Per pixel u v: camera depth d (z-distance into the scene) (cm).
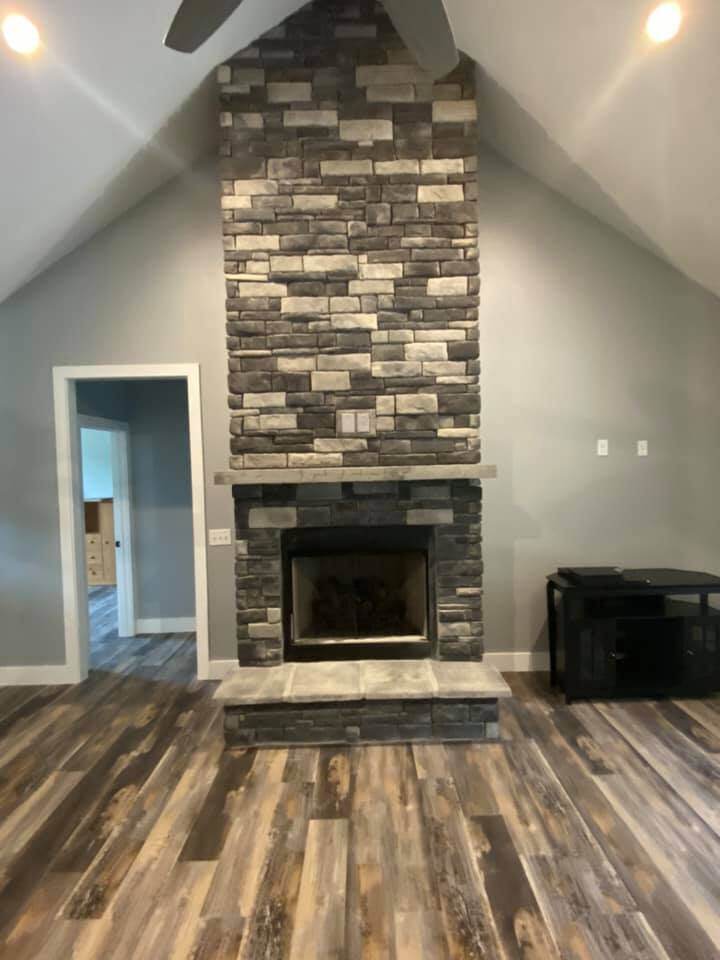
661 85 272
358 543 338
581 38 273
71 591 396
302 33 311
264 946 181
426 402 318
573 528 398
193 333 387
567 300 391
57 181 312
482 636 333
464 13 295
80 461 411
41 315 385
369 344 317
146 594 521
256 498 324
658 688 346
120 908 198
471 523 327
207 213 383
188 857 221
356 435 318
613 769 275
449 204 314
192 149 366
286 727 303
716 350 391
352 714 302
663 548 398
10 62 244
